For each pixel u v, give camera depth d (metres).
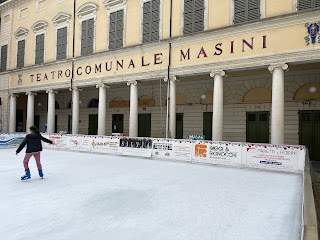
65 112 26.28
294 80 15.23
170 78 15.44
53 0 22.31
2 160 12.47
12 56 25.41
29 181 7.98
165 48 15.73
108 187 7.22
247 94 16.89
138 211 5.22
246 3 13.41
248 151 10.65
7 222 4.59
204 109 18.47
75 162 12.02
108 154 15.04
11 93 24.88
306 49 11.43
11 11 25.75
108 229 4.30
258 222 4.64
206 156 11.64
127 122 22.25
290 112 15.33
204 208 5.43
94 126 24.33
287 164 9.79
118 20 18.27
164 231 4.23
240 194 6.58
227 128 17.38
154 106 20.70
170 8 15.88
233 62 13.24
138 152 13.86
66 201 5.89
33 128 8.38
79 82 19.77
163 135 20.14
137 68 16.86
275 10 12.57
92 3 19.56
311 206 3.83
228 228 4.37
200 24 14.82
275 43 12.16
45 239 3.90
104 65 18.47
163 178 8.52
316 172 10.45
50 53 22.19
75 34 20.55
